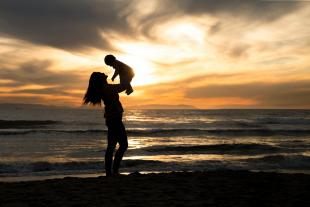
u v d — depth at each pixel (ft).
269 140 81.92
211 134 97.30
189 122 163.02
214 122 162.91
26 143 66.08
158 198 13.85
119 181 17.56
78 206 12.66
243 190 15.64
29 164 39.58
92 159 45.19
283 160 44.83
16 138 75.00
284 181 18.07
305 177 19.52
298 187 16.47
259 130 102.99
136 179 18.19
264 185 16.90
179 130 100.89
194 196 14.32
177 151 58.44
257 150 59.98
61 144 65.46
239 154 55.01
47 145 63.36
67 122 143.02
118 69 18.51
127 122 163.22
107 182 17.29
